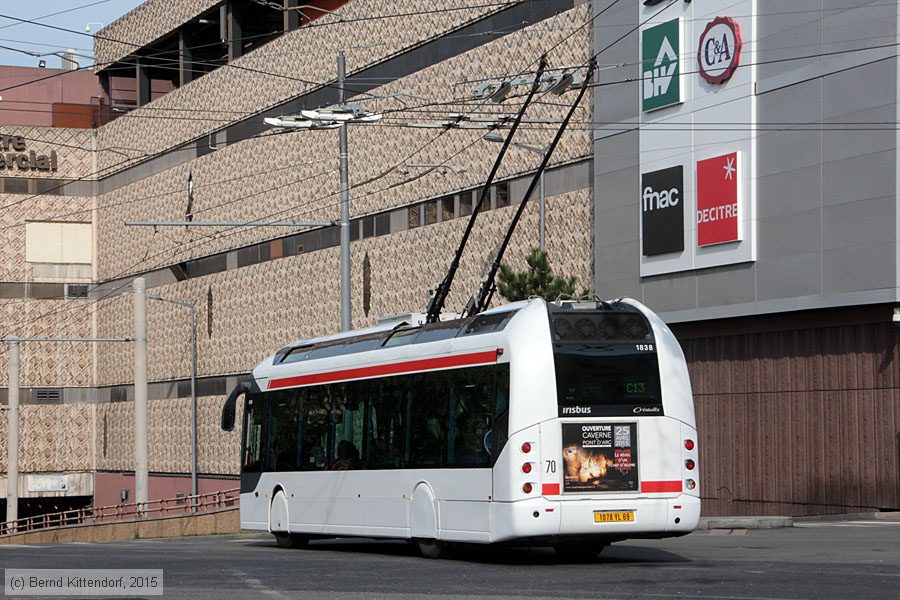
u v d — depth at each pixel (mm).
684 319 39812
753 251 37281
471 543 21078
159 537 45500
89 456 84375
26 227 83375
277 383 27734
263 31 74625
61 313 83750
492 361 20391
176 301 69438
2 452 82938
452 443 21297
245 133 67375
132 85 88812
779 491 37219
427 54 52844
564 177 45562
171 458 75125
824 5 35188
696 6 39406
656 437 19953
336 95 59281
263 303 66000
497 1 48750
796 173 35969
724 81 38344
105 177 83125
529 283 35938
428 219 53000
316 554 24453
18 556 27438
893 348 33844
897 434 33656
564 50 45406
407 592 15672
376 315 56281
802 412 36500
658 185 40781
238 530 43375
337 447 25062
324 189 60250
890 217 33188
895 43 33188
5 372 83250
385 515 23266
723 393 39281
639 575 17281
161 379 76250
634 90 41844
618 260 42500
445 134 51594
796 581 15734
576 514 19516
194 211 72438
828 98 35000
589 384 19828
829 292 34844
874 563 18594
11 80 90750
